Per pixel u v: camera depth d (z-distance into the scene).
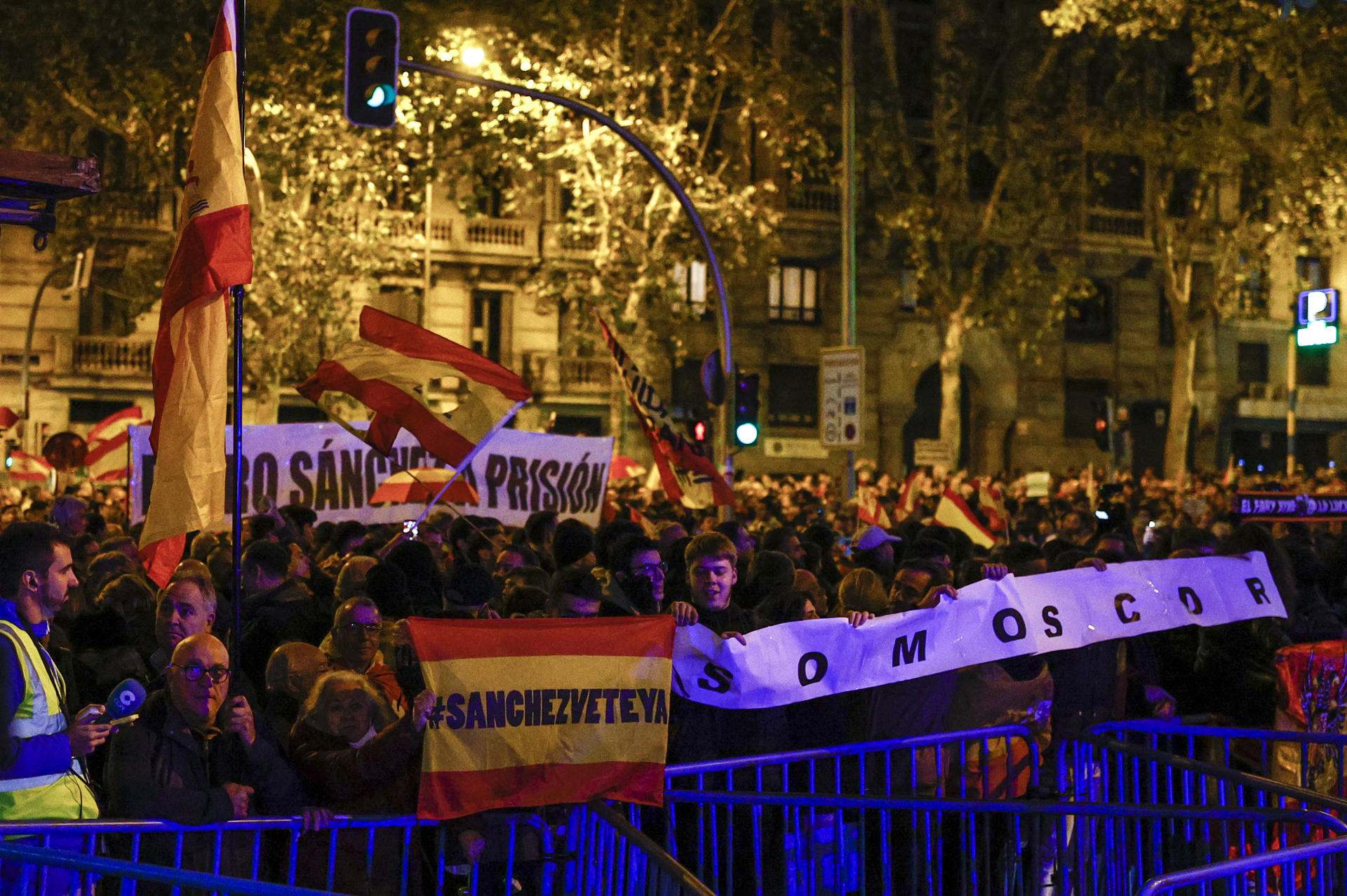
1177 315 38.47
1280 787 5.89
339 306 30.12
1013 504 20.33
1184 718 7.56
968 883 6.48
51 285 32.09
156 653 6.15
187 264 5.93
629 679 5.54
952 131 37.16
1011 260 36.75
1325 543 11.51
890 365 41.88
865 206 40.78
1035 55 38.97
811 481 29.30
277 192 26.95
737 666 6.26
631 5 27.98
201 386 5.88
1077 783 6.79
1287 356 45.88
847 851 6.34
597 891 5.53
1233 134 34.56
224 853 5.00
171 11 24.61
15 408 34.34
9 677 4.64
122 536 9.64
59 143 30.77
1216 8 29.61
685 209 17.88
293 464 12.69
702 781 5.83
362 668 6.14
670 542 10.17
